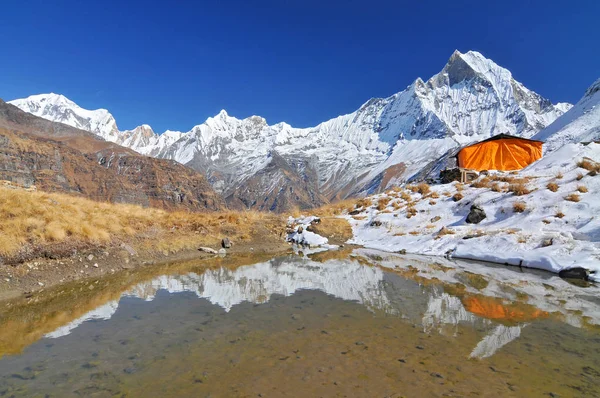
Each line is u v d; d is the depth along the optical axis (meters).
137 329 7.35
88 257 13.49
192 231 19.98
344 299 9.59
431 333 6.98
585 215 15.41
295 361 5.74
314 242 21.28
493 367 5.48
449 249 17.27
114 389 4.91
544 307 8.74
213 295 10.12
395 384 4.96
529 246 14.84
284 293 10.32
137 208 22.78
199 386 4.97
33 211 13.74
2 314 8.46
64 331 7.30
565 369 5.42
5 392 4.84
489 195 21.02
